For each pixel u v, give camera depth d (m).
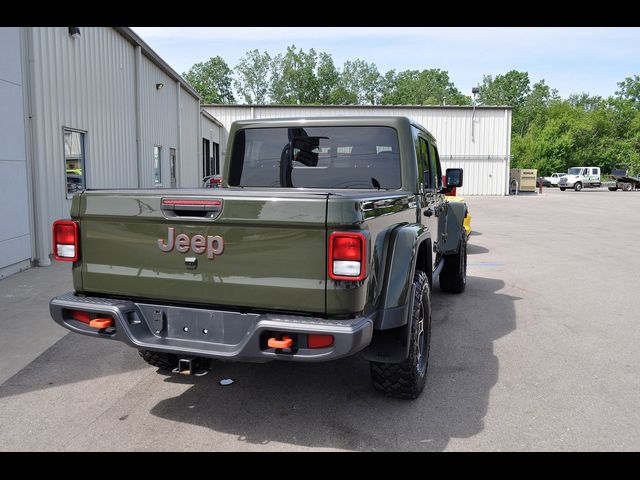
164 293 3.17
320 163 4.62
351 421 3.46
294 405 3.69
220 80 95.88
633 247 11.91
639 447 3.15
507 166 35.44
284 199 2.83
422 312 3.85
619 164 66.44
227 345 3.05
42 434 3.27
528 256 10.66
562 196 34.91
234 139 4.88
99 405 3.68
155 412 3.58
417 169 4.46
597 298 7.04
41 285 7.16
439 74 118.12
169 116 18.70
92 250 3.33
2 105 7.52
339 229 2.78
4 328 5.34
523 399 3.82
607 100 84.12
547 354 4.80
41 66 8.74
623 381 4.18
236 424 3.41
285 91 91.62
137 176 14.48
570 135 71.38
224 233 2.98
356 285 2.81
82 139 10.88
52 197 9.12
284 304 2.90
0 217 7.50
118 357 4.62
